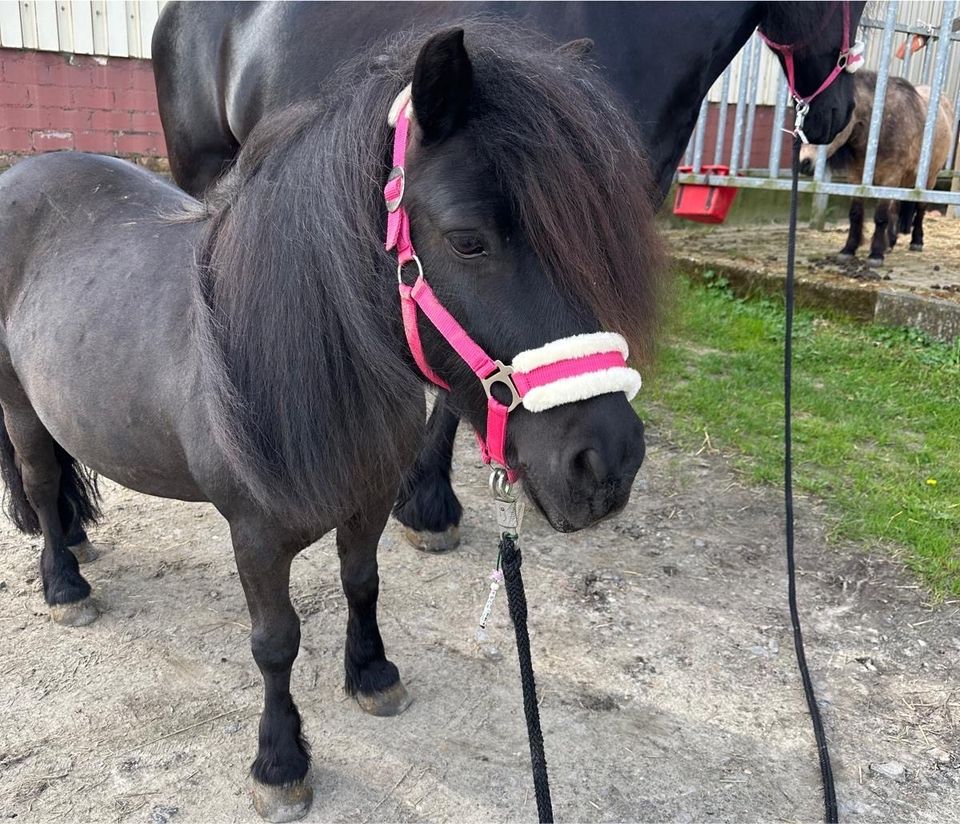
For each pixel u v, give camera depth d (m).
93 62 5.25
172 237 1.77
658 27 2.45
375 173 1.28
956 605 2.43
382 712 2.00
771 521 2.91
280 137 1.40
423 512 2.68
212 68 3.18
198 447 1.50
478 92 1.17
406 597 2.48
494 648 2.26
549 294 1.16
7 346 2.03
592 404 1.19
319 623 2.36
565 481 1.20
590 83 1.28
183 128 3.41
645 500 3.05
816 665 2.20
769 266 5.63
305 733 1.95
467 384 1.29
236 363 1.39
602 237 1.15
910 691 2.11
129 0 5.25
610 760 1.89
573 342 1.17
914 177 6.34
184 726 1.97
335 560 2.67
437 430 2.54
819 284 5.09
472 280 1.18
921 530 2.74
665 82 2.52
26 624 2.34
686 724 2.00
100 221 1.92
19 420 2.15
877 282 5.16
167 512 2.97
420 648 2.26
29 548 2.74
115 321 1.67
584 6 2.38
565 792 1.80
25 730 1.94
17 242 1.99
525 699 1.36
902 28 6.64
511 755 1.90
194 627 2.34
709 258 5.92
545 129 1.14
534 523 2.89
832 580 2.56
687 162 7.12
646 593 2.51
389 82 1.32
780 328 4.82
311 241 1.31
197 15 3.21
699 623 2.37
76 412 1.74
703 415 3.73
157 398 1.57
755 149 7.71
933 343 4.48
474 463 3.42
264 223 1.36
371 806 1.76
